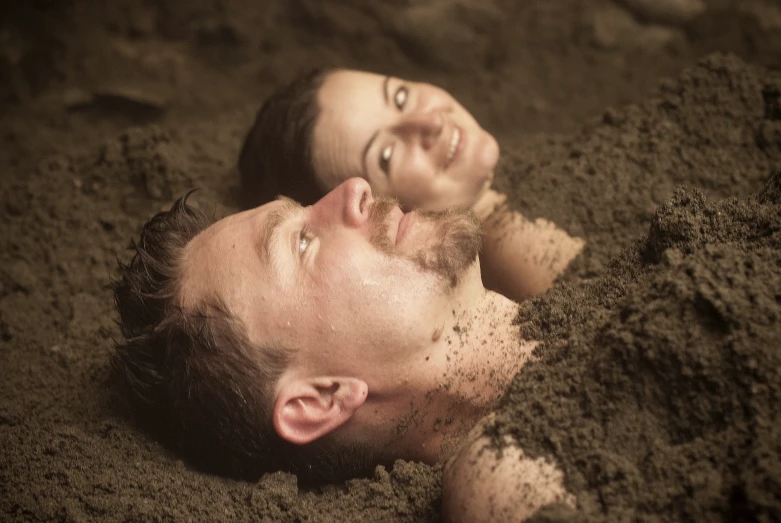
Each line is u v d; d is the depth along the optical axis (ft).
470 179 8.51
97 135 11.90
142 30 13.17
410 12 13.14
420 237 5.72
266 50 13.28
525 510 4.68
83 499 5.84
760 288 4.82
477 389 5.70
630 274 5.83
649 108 8.63
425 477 5.74
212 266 5.92
